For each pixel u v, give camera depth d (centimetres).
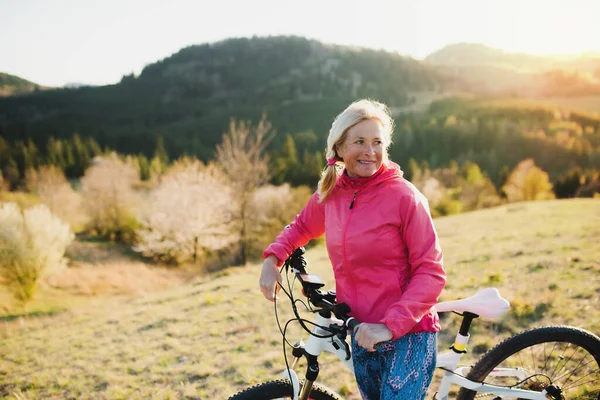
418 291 177
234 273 1520
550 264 728
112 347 706
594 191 6531
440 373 373
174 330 742
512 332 456
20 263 2750
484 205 5600
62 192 5422
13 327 1151
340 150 199
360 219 193
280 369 475
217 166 3366
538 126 12800
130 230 4603
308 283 195
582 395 290
